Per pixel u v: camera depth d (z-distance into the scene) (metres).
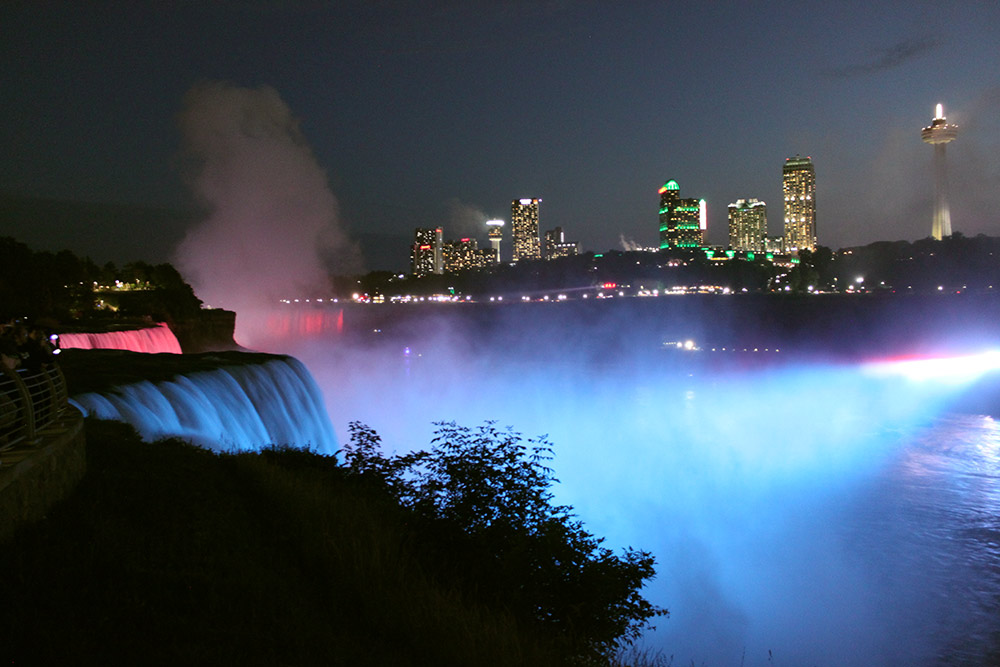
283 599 8.28
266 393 29.50
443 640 8.30
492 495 12.32
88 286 79.69
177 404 22.11
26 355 10.91
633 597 11.57
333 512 11.77
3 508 7.52
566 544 11.45
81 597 7.10
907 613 25.44
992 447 51.00
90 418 15.22
